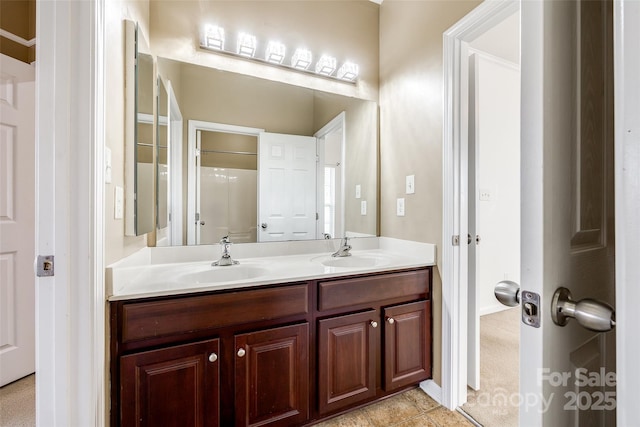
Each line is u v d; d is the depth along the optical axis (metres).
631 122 0.32
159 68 1.56
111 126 1.06
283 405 1.26
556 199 0.43
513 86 2.97
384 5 2.11
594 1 0.50
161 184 1.58
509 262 2.99
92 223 0.90
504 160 2.94
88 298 0.90
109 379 1.01
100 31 0.92
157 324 1.06
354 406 1.46
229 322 1.17
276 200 1.88
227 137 1.76
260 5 1.82
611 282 0.53
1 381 1.65
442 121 1.59
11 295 1.68
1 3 1.80
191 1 1.65
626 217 0.32
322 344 1.34
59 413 0.87
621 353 0.33
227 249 1.60
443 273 1.59
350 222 2.05
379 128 2.13
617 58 0.33
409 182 1.84
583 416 0.48
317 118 1.99
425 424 1.42
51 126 0.86
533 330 0.43
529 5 0.43
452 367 1.54
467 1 1.46
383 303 1.52
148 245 1.53
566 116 0.44
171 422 1.08
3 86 1.63
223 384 1.17
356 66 2.05
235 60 1.78
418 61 1.77
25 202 1.72
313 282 1.34
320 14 1.98
